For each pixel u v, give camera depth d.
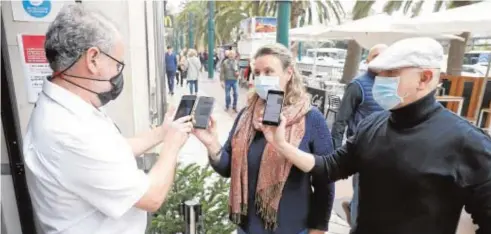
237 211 1.50
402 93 1.09
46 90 0.95
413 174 1.07
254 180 1.48
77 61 0.93
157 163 1.12
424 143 1.06
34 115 0.96
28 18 1.36
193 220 1.69
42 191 0.95
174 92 11.81
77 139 0.88
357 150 1.29
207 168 2.41
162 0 4.21
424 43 1.07
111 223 1.01
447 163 1.02
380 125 1.22
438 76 1.08
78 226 0.97
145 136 1.44
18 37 1.35
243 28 12.59
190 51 10.69
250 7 17.75
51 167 0.90
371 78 2.59
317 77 13.28
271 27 11.30
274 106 1.33
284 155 1.34
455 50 8.04
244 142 1.49
